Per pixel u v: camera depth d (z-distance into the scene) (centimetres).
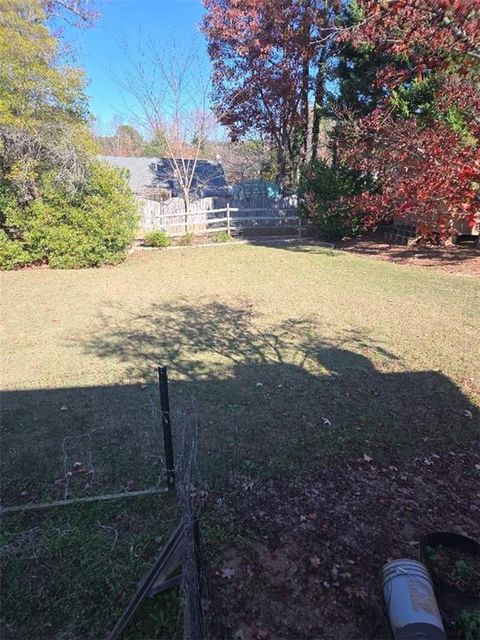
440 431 357
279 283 875
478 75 550
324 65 1598
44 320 646
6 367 484
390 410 389
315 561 233
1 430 363
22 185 1016
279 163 2125
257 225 1730
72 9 1412
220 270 1019
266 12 1684
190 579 173
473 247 1171
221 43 1917
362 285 840
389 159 763
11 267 1031
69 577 225
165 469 311
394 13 305
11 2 1119
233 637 195
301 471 308
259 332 589
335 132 1335
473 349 520
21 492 292
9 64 1017
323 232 1452
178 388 432
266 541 247
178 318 653
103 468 314
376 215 942
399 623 180
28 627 200
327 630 198
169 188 2719
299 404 400
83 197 1052
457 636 188
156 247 1366
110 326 618
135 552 241
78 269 1042
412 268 986
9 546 244
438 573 215
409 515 267
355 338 563
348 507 274
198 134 2173
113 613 206
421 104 927
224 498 282
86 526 260
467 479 301
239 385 438
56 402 407
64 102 1135
